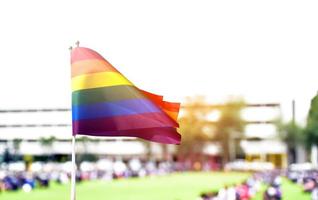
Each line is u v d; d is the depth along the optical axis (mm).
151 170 63969
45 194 30578
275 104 109688
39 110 120250
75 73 5508
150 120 5445
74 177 5270
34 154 106375
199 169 87188
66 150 115062
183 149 96938
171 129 5648
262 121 110688
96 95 5469
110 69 5531
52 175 47312
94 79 5496
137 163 74562
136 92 5551
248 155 110562
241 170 81312
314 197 23406
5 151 88188
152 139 5617
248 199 22578
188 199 27219
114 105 5461
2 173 41344
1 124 121688
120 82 5496
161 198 27938
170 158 99500
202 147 97125
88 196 29484
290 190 35719
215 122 98562
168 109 5934
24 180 35938
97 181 49250
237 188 22375
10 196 29234
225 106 99938
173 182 46219
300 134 90125
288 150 101438
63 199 27172
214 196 17797
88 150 88250
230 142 98500
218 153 98125
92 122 5434
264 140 110250
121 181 49094
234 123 99125
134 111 5457
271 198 22969
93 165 71625
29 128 120125
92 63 5512
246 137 106938
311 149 82000
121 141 111062
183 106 98250
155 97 5910
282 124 95938
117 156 110812
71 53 5590
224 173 74500
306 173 52438
